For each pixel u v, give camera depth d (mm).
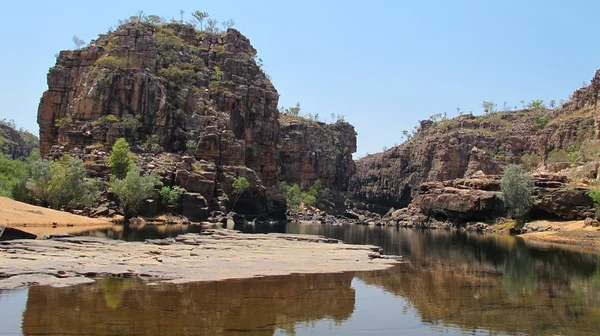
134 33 130500
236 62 153625
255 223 117750
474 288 30453
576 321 21922
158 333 18484
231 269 33594
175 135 123312
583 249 61188
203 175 109625
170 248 44250
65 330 18516
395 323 21297
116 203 94750
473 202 117125
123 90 120125
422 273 36812
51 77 129000
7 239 44562
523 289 30234
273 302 24750
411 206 150250
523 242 73938
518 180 103938
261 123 155625
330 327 20406
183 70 135750
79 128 115250
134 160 105062
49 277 28125
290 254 43281
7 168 111062
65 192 85562
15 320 19672
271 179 159750
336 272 35094
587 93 199875
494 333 19875
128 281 28656
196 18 172875
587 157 124312
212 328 19547
